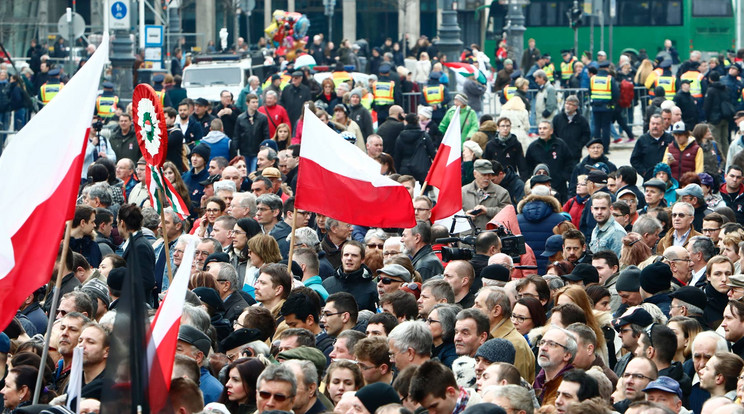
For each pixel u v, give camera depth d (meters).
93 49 119.38
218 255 36.44
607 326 32.41
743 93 92.50
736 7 135.00
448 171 45.22
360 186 36.59
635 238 39.81
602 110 87.69
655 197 46.81
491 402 22.22
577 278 35.34
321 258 41.53
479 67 118.19
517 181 55.75
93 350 27.52
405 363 26.62
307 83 85.81
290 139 70.00
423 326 26.84
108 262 37.12
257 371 26.00
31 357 27.47
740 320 29.56
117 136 68.00
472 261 38.22
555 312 29.47
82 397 26.22
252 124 70.25
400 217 36.75
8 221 26.59
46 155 27.08
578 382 24.12
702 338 27.75
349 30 192.75
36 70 117.88
